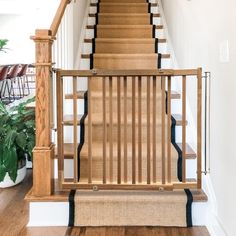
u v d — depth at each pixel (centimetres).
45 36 231
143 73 235
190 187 241
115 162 266
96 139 300
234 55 187
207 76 242
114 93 332
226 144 203
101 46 434
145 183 243
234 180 190
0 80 716
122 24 495
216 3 221
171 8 412
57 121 241
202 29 260
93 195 239
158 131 296
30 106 398
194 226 236
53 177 247
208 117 244
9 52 1137
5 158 294
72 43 350
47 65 234
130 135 299
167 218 238
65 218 239
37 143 239
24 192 303
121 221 238
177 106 328
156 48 434
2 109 321
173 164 266
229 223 198
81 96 323
